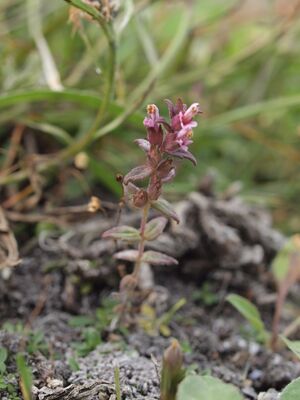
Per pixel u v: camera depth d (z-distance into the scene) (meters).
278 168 0.54
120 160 0.48
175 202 0.44
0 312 0.34
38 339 0.31
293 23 0.51
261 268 0.39
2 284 0.35
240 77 0.55
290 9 0.50
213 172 0.44
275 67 0.57
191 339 0.34
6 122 0.46
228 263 0.38
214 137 0.52
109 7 0.34
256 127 0.55
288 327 0.35
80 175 0.42
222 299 0.37
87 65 0.48
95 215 0.42
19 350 0.30
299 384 0.25
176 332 0.34
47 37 0.49
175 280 0.39
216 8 0.55
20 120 0.44
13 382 0.28
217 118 0.49
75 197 0.46
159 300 0.35
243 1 0.53
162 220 0.29
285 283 0.35
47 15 0.51
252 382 0.32
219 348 0.34
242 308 0.32
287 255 0.36
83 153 0.43
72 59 0.50
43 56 0.43
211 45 0.56
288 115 0.55
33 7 0.48
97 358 0.31
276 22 0.53
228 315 0.37
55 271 0.37
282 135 0.55
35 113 0.45
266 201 0.47
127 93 0.52
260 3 0.54
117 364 0.30
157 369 0.28
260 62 0.54
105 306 0.35
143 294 0.33
